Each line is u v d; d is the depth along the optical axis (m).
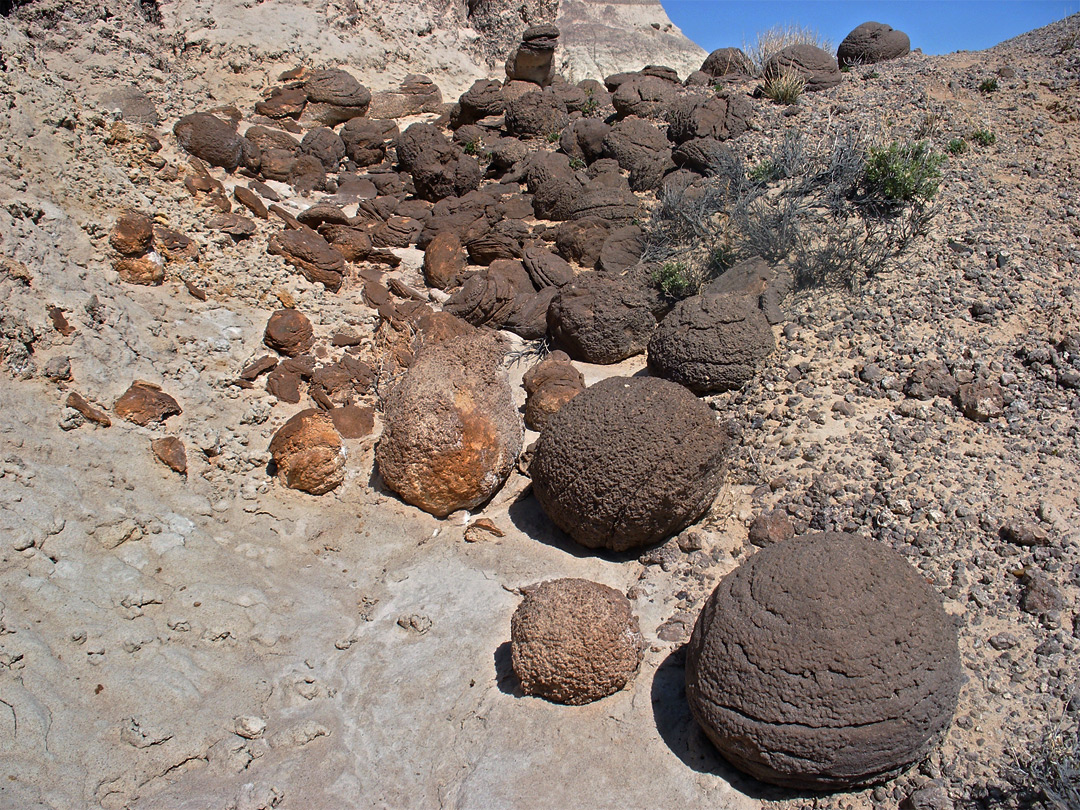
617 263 11.18
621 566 6.57
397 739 5.04
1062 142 11.11
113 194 8.97
